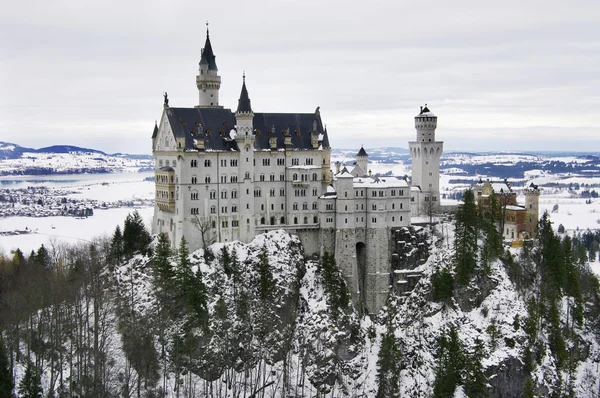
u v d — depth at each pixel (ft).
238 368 632.38
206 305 645.10
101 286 643.86
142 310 638.53
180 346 605.31
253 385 618.03
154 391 567.59
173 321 621.72
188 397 574.56
